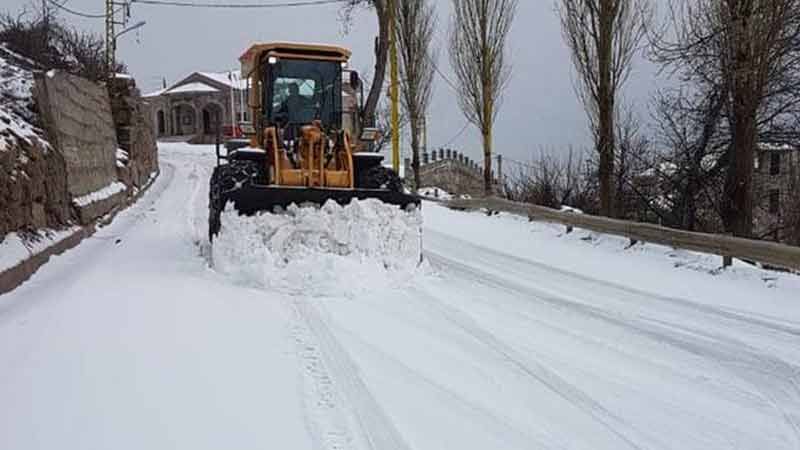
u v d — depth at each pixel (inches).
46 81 455.2
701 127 642.2
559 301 323.6
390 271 362.3
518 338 263.6
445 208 784.3
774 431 184.9
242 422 179.8
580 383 217.0
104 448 162.9
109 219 557.9
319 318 285.3
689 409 198.2
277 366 223.0
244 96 464.8
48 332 243.8
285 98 426.6
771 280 356.5
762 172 706.8
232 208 362.9
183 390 198.1
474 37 901.8
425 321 285.6
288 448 166.7
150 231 516.7
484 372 225.6
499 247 495.5
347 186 398.3
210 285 335.9
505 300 325.7
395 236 371.9
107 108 674.8
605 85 623.5
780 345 254.8
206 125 2098.9
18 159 355.6
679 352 248.1
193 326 260.7
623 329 276.8
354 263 346.0
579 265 418.9
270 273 338.3
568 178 880.9
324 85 431.5
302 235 357.4
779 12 419.2
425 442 172.4
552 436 178.7
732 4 434.3
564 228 571.2
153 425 175.3
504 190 946.7
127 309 279.1
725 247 386.3
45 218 396.8
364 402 196.9
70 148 482.3
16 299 288.0
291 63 426.6
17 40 754.8
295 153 404.2
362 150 488.7
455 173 1445.6
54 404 185.2
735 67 436.8
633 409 197.6
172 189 877.2
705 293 338.0
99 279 335.9
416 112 1068.5
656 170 715.4
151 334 247.1
